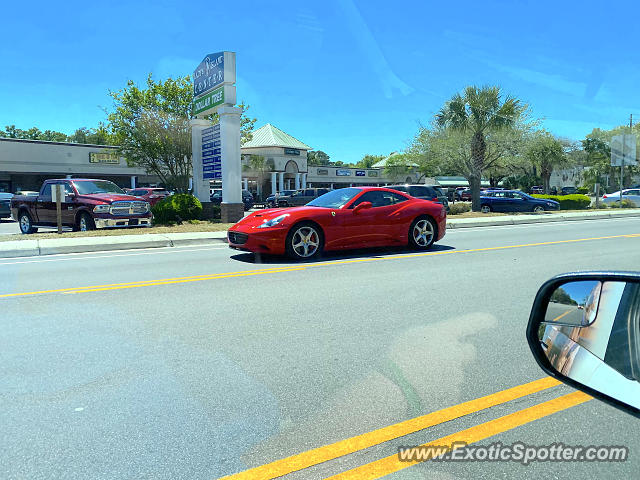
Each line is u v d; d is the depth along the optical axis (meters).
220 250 10.93
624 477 2.51
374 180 65.19
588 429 3.01
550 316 1.93
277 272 7.97
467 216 22.61
